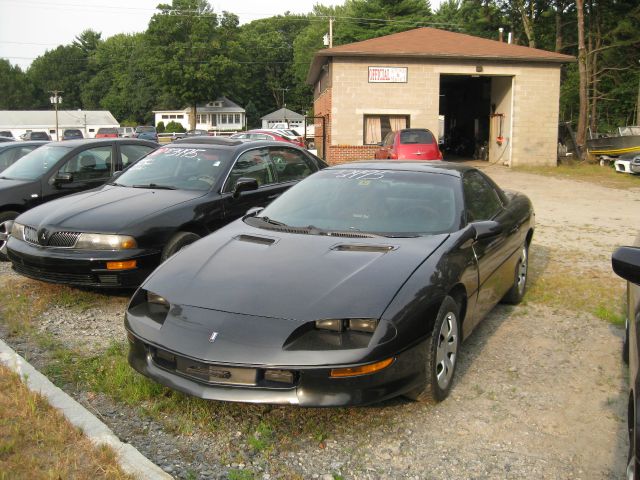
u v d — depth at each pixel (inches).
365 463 123.2
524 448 129.1
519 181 729.6
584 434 134.7
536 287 252.5
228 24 3154.5
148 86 4097.0
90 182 323.9
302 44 3850.9
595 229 404.2
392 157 670.5
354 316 128.7
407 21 2386.8
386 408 146.1
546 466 122.3
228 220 254.8
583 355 180.9
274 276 142.9
